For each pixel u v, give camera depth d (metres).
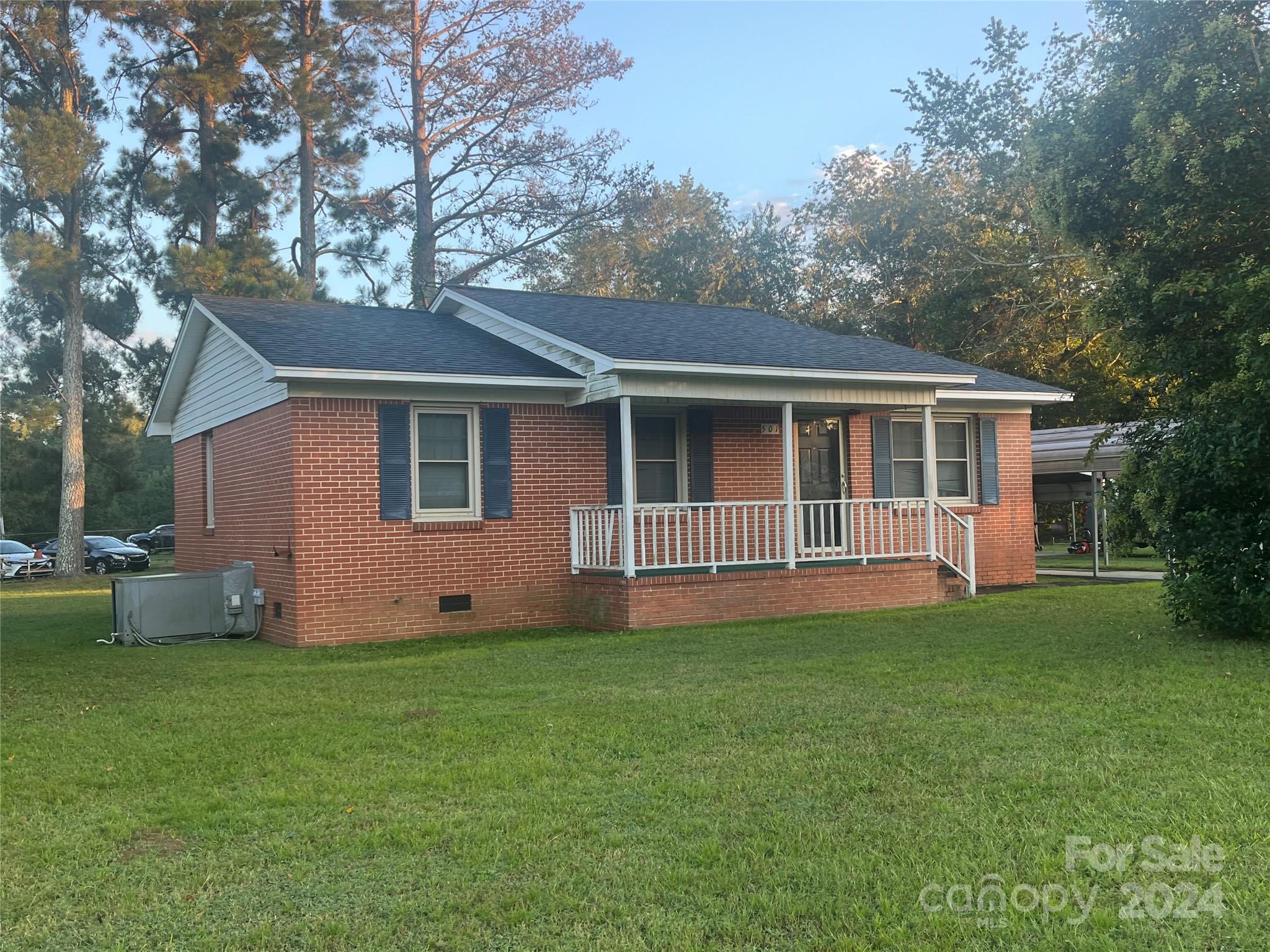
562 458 14.24
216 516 16.06
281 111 34.09
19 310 36.00
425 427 13.49
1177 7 10.34
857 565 14.73
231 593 13.70
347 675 9.86
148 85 34.38
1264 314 9.29
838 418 16.66
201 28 31.27
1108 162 10.76
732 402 14.02
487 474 13.67
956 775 5.64
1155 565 23.16
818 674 8.91
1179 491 10.33
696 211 43.44
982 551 17.91
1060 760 5.83
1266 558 9.87
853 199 37.12
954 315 32.09
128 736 7.28
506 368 13.52
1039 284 30.92
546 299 16.78
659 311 17.38
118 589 13.30
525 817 5.19
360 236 36.41
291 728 7.39
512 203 35.72
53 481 41.44
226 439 15.45
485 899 4.22
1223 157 9.52
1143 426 11.27
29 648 12.81
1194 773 5.46
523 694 8.43
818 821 5.00
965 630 11.70
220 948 3.88
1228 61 9.80
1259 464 9.75
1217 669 8.40
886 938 3.75
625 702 7.92
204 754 6.69
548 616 14.05
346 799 5.59
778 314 38.44
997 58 29.91
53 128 28.53
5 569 31.09
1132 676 8.20
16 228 32.62
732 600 13.65
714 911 4.05
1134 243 10.97
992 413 18.12
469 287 16.83
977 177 31.98
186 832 5.14
